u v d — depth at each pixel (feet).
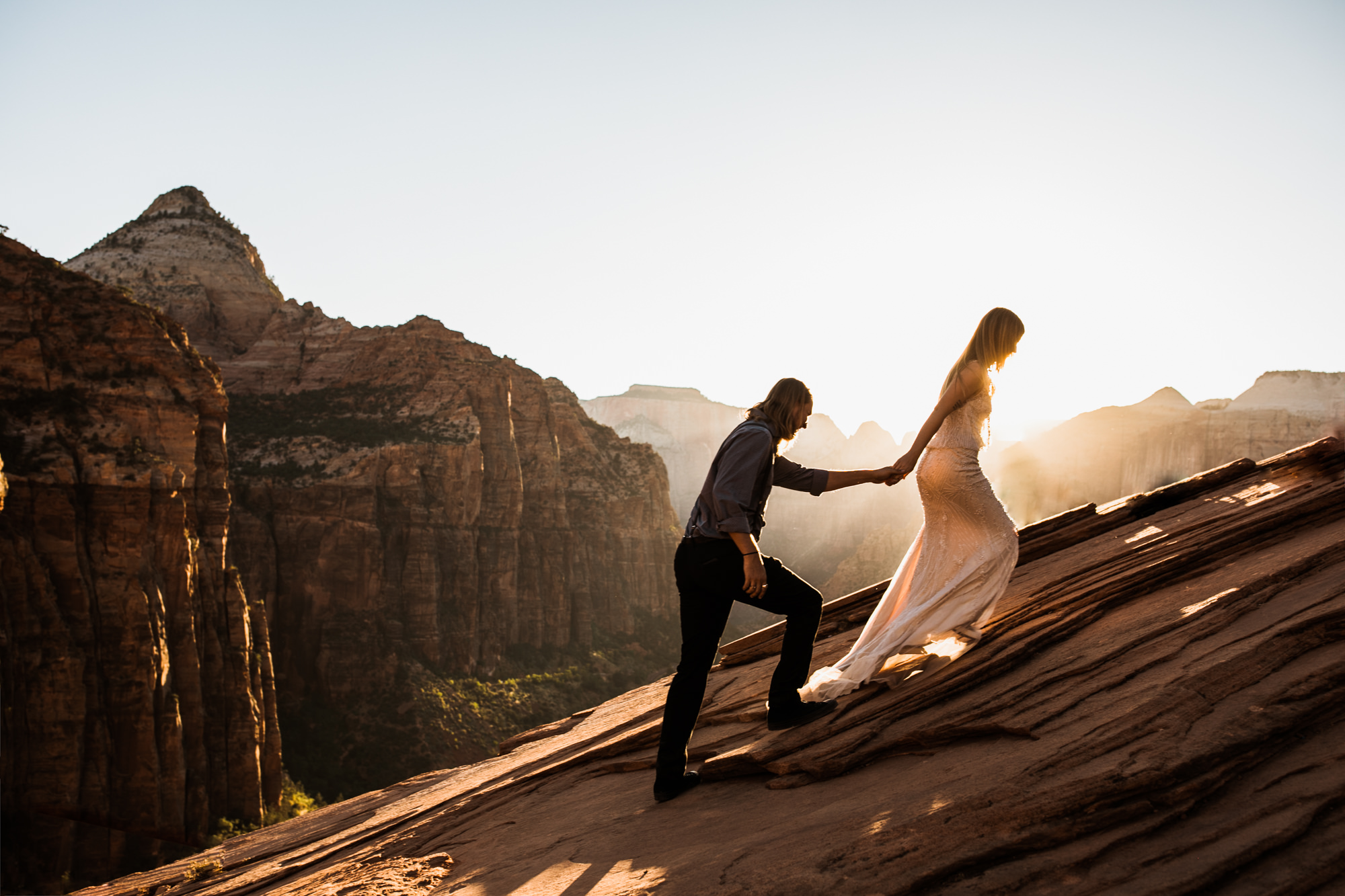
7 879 101.86
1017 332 14.32
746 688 19.25
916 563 15.35
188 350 152.66
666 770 14.05
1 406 122.31
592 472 458.91
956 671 13.51
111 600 119.96
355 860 18.74
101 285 145.07
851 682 14.34
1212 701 10.17
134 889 24.72
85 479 122.21
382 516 255.70
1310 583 13.19
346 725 222.48
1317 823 8.01
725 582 13.55
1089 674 12.02
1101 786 8.81
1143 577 15.44
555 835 14.61
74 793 109.70
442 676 253.65
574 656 348.38
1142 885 7.66
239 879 22.20
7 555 110.42
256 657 153.99
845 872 8.99
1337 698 9.80
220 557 146.82
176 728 123.95
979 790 9.55
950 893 8.30
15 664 107.96
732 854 10.36
